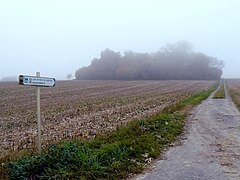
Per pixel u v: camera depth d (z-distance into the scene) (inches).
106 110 1094.4
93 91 2394.2
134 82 4094.5
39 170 341.4
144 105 1267.2
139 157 437.4
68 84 3459.6
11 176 328.5
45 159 350.9
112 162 392.2
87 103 1409.9
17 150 483.5
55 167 345.1
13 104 1398.9
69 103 1425.9
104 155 406.3
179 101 1448.1
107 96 1888.5
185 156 464.8
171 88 2888.8
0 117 954.1
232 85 3909.9
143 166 402.9
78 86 3078.2
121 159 408.5
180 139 600.4
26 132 669.9
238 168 400.2
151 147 490.0
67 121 824.3
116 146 444.8
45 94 2043.6
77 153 375.6
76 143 429.1
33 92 2177.7
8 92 2138.3
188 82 4284.0
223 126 776.3
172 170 390.3
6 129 731.4
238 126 776.3
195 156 465.1
